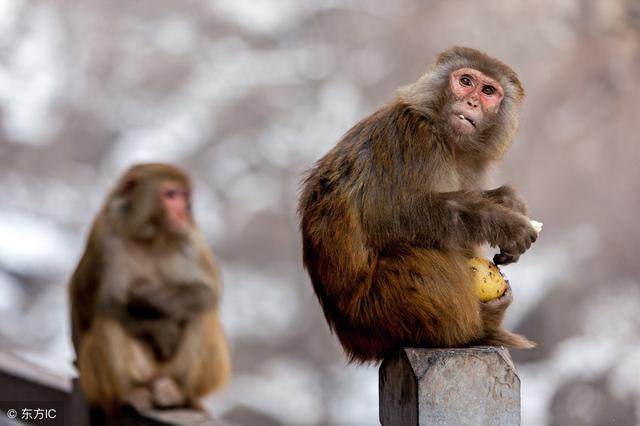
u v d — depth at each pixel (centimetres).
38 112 3066
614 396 2030
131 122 3036
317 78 2930
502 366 341
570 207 2364
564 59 2444
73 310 627
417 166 445
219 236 2655
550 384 2092
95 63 3119
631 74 2411
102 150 3022
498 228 425
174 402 588
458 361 338
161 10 3216
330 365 2408
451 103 456
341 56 2936
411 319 424
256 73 3014
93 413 591
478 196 436
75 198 2891
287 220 2684
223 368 624
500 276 432
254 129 2898
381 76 2841
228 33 3139
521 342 442
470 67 464
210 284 619
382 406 359
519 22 2523
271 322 2477
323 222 445
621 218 2345
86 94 3075
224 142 2892
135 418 560
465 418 338
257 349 2422
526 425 2014
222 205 2748
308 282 2542
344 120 2853
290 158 2825
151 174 614
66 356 2462
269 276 2586
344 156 453
